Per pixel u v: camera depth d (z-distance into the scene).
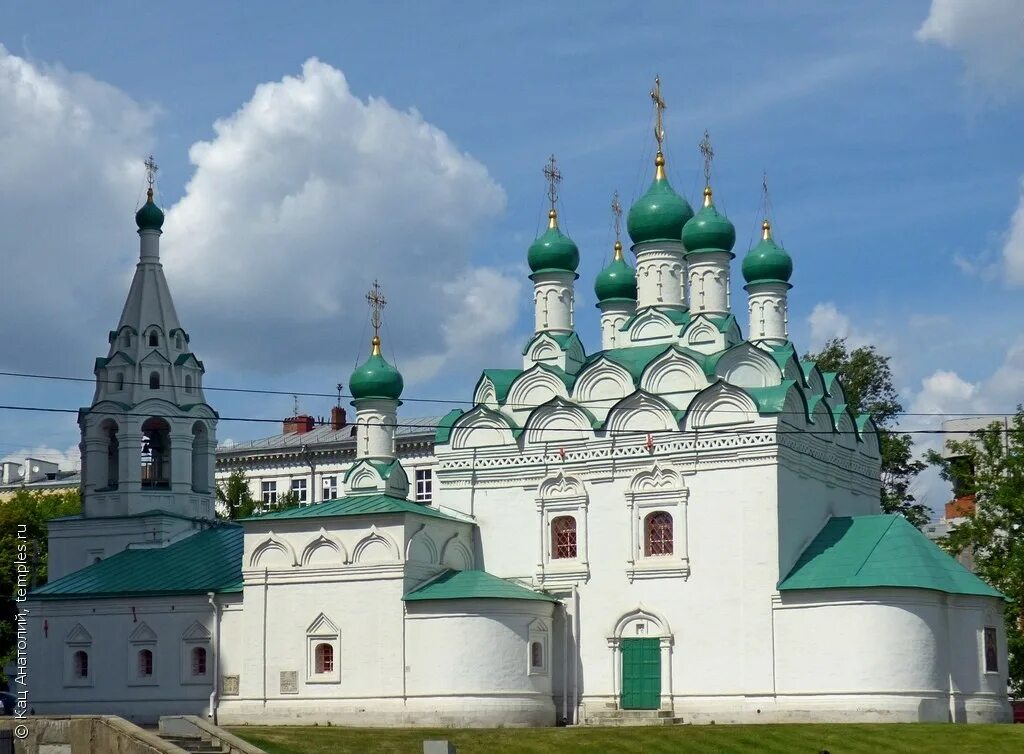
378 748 53.31
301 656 66.94
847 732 55.75
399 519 65.81
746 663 62.84
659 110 74.12
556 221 74.44
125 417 79.25
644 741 55.28
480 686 63.66
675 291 72.56
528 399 70.44
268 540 68.44
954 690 62.16
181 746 48.34
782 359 67.56
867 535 64.62
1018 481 77.44
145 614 72.31
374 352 73.56
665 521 65.75
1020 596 74.88
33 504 113.12
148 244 82.62
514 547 68.38
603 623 65.94
